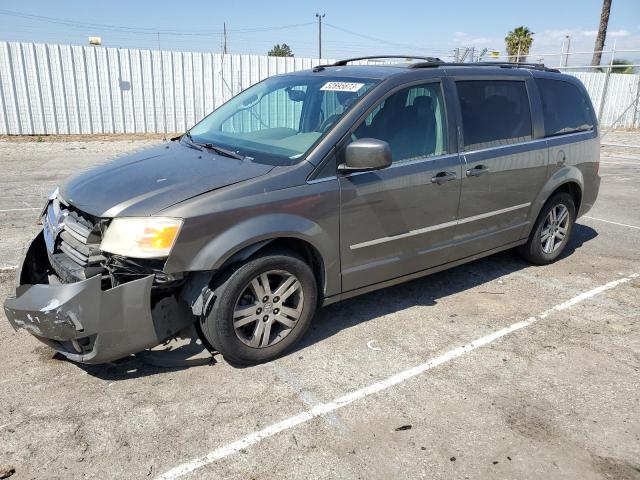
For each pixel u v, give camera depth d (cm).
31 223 659
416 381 345
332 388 335
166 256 303
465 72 450
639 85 2434
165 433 289
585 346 397
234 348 339
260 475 262
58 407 308
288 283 355
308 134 377
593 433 299
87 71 1539
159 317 325
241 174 342
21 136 1516
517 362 372
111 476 258
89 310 294
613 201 904
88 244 316
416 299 471
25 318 301
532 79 509
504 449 285
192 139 438
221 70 1684
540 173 506
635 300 482
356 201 371
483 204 460
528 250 547
